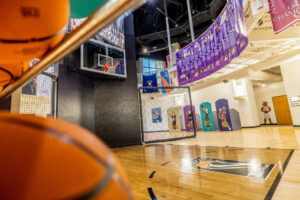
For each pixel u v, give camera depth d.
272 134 6.61
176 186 2.12
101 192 0.33
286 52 7.06
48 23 0.50
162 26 15.34
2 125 0.34
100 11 0.58
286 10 3.53
